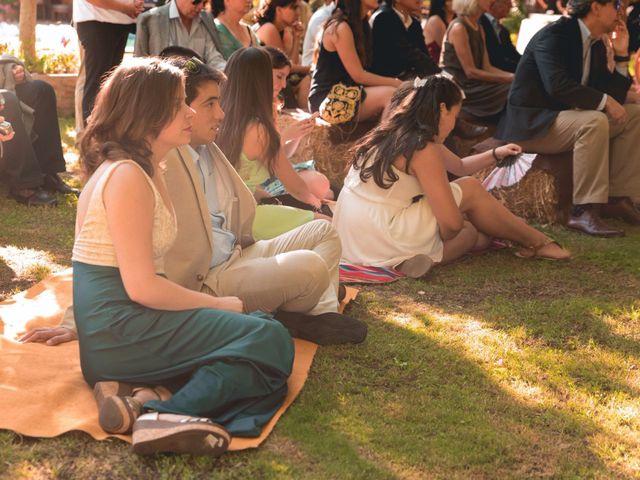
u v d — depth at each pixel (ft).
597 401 11.12
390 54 22.52
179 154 10.96
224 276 11.48
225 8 21.79
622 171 20.16
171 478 8.75
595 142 18.90
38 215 18.26
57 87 29.99
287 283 11.40
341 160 21.90
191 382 9.49
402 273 15.67
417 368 11.77
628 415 10.78
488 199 16.38
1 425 9.41
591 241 18.61
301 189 14.70
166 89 9.61
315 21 25.54
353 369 11.57
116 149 9.56
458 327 13.39
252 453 9.30
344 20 21.29
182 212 10.95
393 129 15.56
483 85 23.61
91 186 9.64
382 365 11.78
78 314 9.84
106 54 21.61
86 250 9.72
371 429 10.02
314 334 12.12
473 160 17.62
